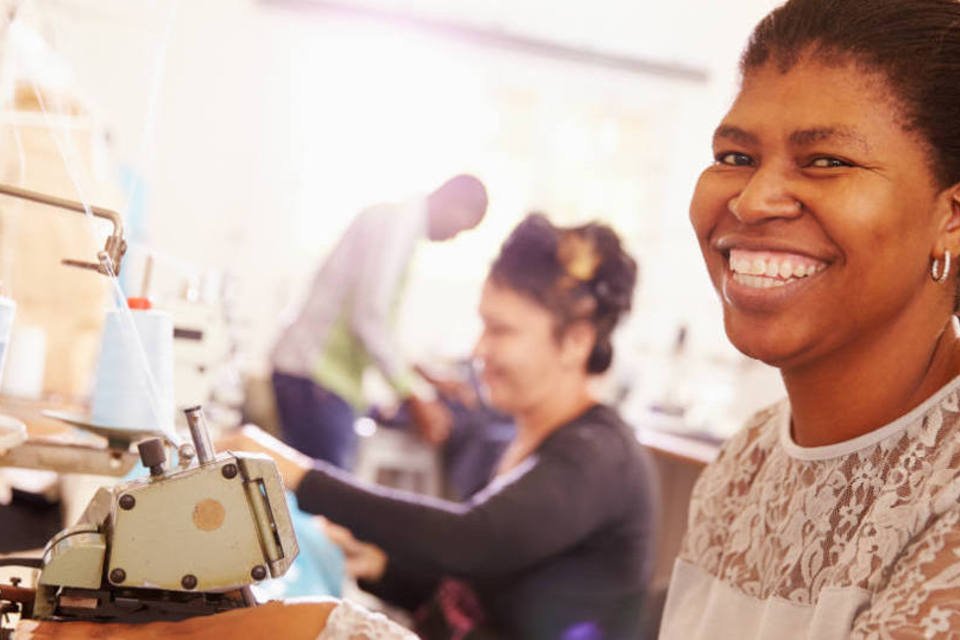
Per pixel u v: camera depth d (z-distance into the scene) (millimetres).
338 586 2172
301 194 6020
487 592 2172
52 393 2352
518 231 2186
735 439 1314
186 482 1113
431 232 3492
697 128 6598
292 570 2021
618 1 6430
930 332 1016
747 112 1015
